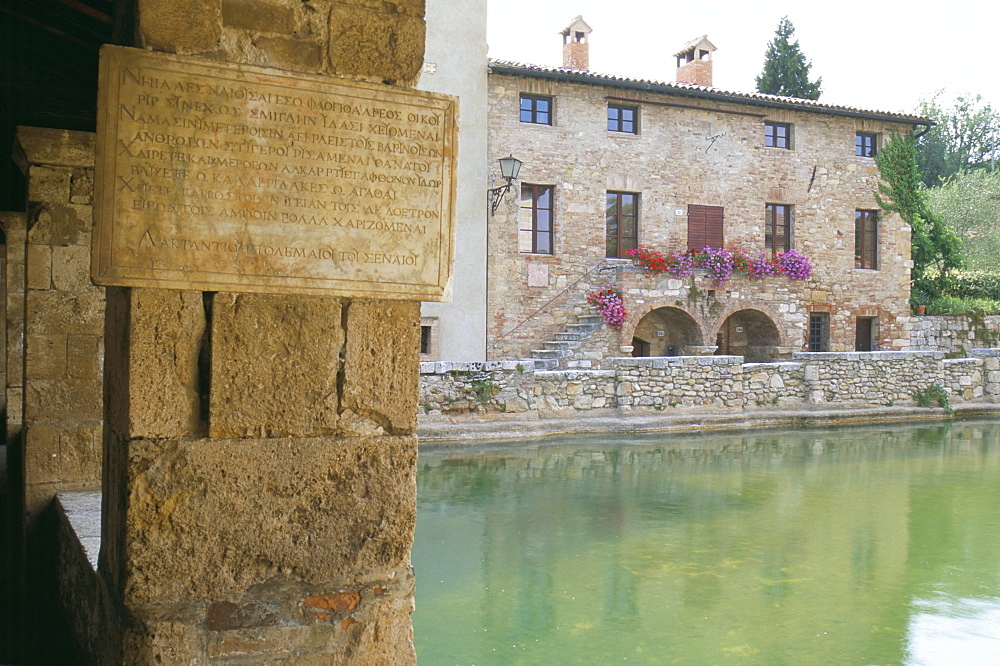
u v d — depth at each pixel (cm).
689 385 1566
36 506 514
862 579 662
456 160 271
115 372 254
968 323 2252
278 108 248
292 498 252
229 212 243
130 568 235
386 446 263
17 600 530
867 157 2225
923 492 1009
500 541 762
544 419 1436
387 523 264
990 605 604
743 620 568
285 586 253
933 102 4344
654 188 1986
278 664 251
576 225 1906
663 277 1883
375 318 262
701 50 2305
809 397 1669
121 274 232
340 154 256
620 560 707
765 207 2117
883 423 1673
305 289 252
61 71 456
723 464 1193
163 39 237
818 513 894
